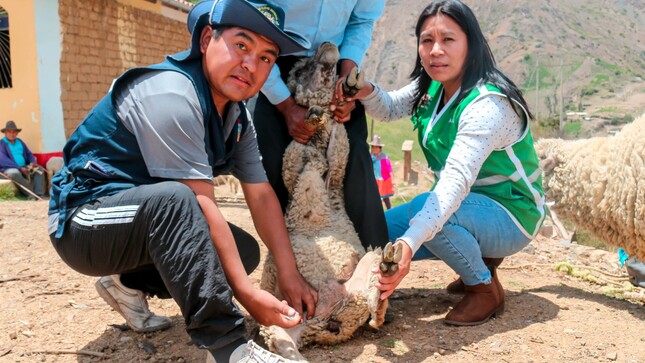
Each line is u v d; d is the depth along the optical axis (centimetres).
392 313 336
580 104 8875
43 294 372
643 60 13938
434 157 355
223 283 234
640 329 332
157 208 235
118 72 1325
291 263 292
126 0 1333
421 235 282
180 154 243
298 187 309
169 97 242
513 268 478
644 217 395
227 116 271
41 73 1152
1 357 285
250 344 235
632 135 405
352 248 303
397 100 379
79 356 288
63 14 1177
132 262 256
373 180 333
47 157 1167
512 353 294
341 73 347
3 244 499
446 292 398
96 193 252
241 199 1094
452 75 327
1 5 1157
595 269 480
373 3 356
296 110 316
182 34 1548
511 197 338
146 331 313
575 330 325
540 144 484
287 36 250
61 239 260
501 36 14112
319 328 287
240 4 243
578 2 17662
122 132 253
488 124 311
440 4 324
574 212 464
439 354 290
